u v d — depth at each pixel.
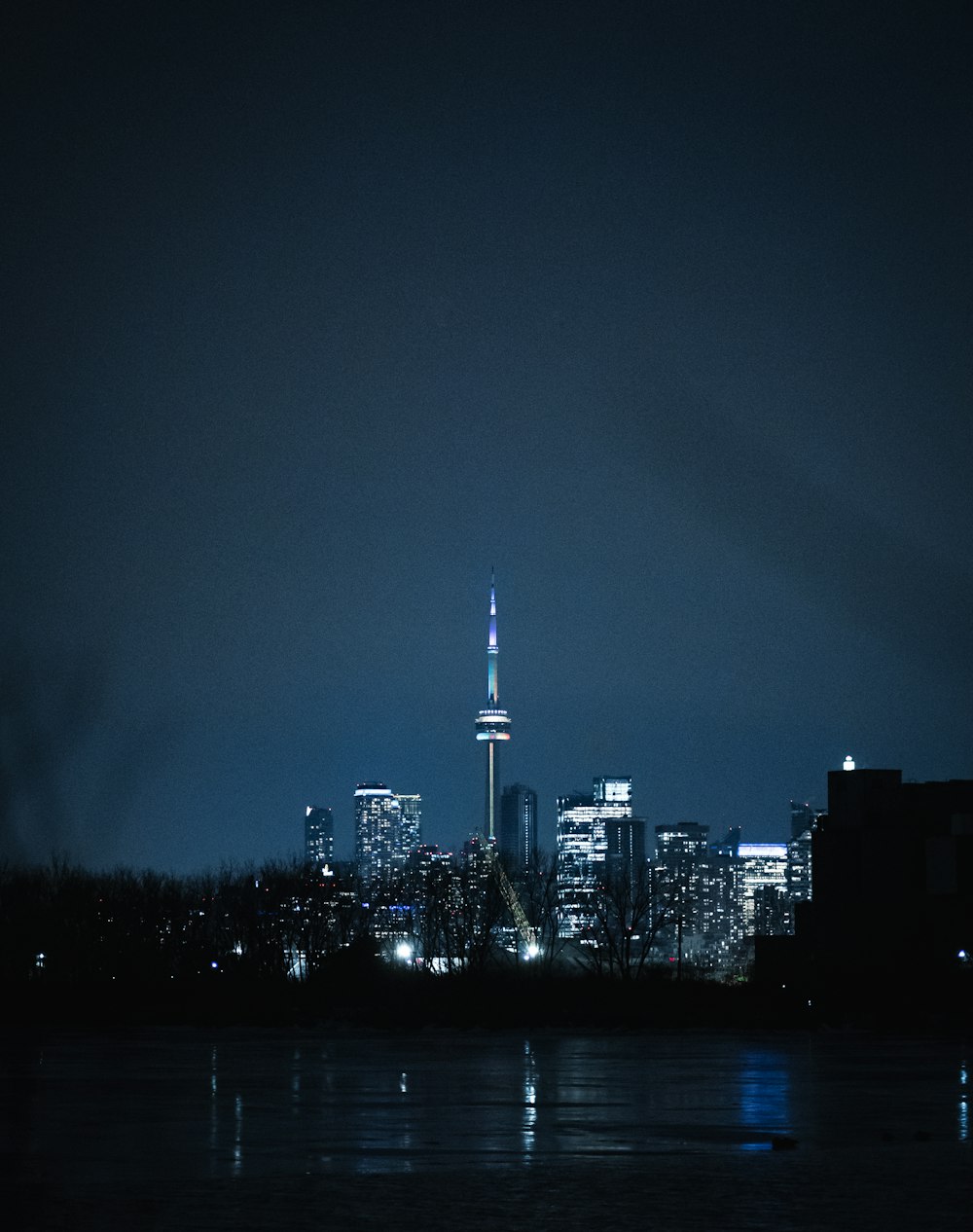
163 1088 56.50
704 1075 63.50
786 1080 60.94
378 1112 47.62
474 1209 29.58
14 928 160.50
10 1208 29.50
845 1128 43.53
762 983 135.25
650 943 190.25
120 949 162.75
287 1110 48.09
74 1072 64.69
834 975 135.62
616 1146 39.25
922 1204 30.30
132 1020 117.44
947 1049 84.56
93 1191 31.59
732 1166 35.66
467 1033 106.50
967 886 162.12
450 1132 42.28
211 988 135.12
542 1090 56.06
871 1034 104.44
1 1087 56.88
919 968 133.88
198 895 186.50
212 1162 36.06
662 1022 113.31
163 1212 29.09
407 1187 32.22
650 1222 28.23
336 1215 28.73
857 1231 27.42
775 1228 27.69
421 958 198.62
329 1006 126.19
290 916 188.75
